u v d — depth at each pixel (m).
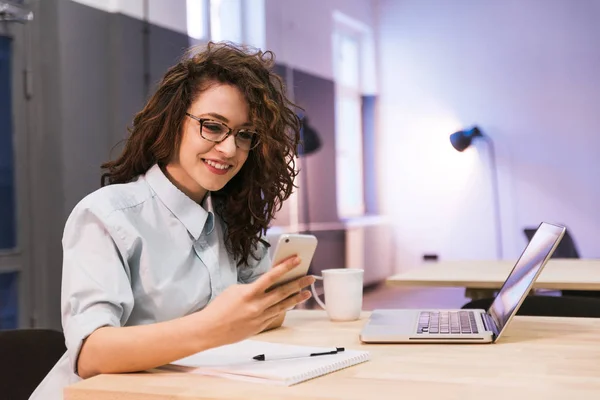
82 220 1.20
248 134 1.28
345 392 0.89
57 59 3.73
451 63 4.96
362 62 5.15
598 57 4.60
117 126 4.02
